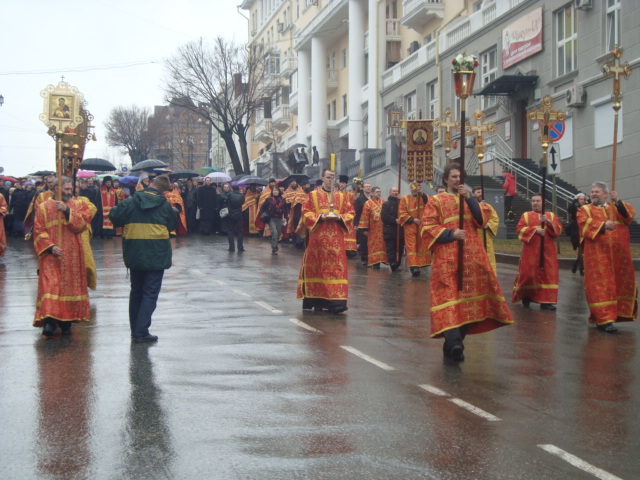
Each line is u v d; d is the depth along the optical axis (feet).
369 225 65.67
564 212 90.22
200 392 23.20
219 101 177.17
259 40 241.76
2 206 65.00
